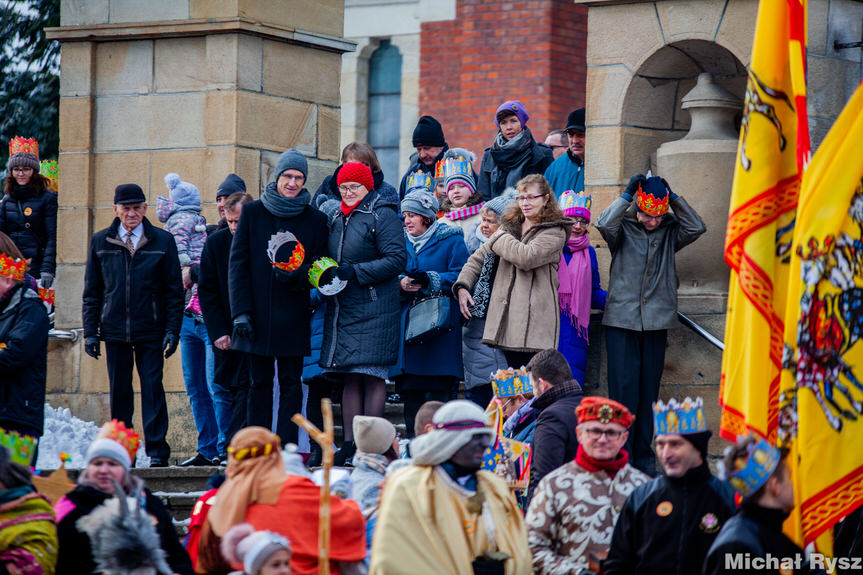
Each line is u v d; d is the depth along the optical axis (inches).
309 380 1037.8
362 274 966.4
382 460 770.2
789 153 700.7
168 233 1060.5
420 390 1005.8
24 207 1309.1
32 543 606.9
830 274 666.2
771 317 684.1
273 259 952.9
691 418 640.4
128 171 1248.8
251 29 1207.6
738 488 585.6
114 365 1048.2
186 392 1156.5
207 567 660.7
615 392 1021.2
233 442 671.8
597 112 1131.3
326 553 635.5
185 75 1230.9
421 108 2030.0
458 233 1043.9
